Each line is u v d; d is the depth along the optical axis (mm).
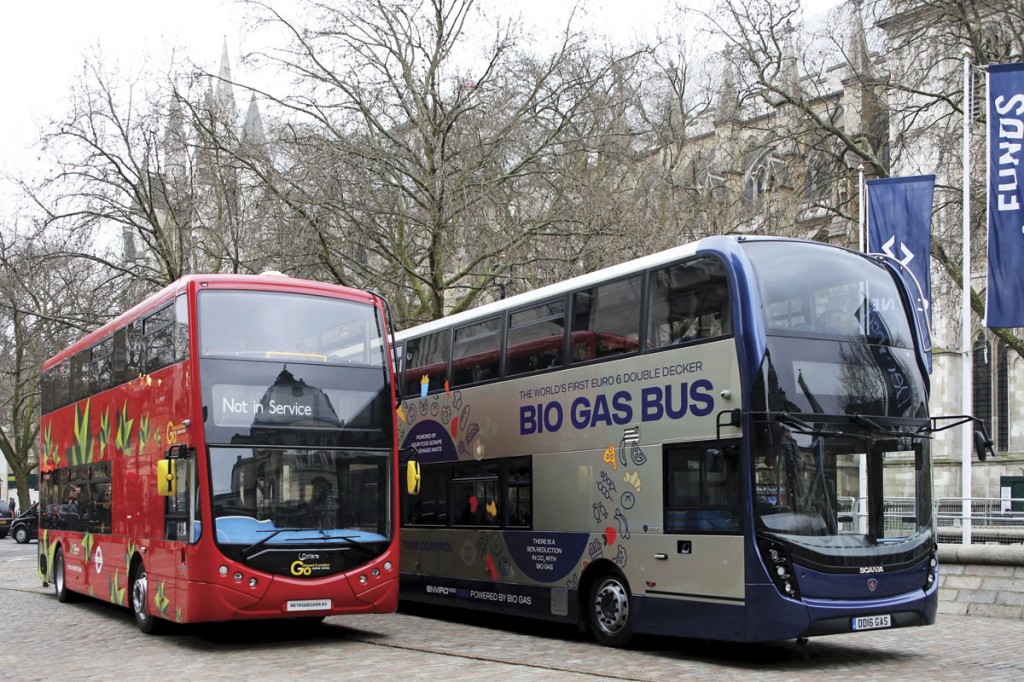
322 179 27547
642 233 29422
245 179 29781
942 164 30797
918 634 15562
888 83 33250
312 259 28688
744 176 43812
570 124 30734
